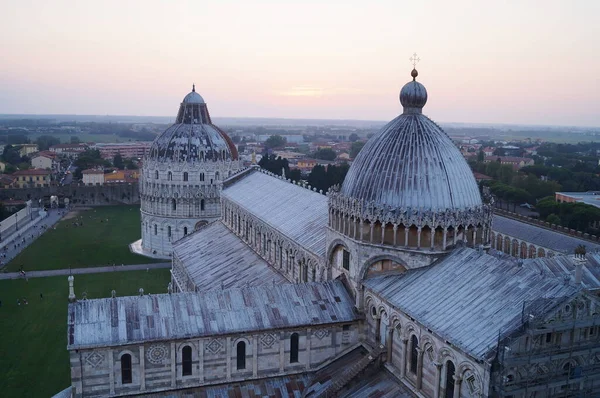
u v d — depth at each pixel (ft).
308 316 195.52
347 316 198.39
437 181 186.60
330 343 198.08
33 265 513.86
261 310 193.88
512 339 130.52
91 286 446.60
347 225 202.28
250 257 334.44
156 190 605.73
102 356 170.09
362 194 195.93
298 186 345.51
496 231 516.32
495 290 154.10
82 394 169.58
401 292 177.88
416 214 182.19
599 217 588.91
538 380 135.44
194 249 397.39
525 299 143.64
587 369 140.26
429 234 182.39
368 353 191.93
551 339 135.44
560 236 466.29
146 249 609.83
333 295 205.87
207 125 648.38
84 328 171.73
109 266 524.52
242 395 183.83
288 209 317.01
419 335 162.30
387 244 188.34
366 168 198.39
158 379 177.27
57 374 281.13
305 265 254.27
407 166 188.85
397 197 187.01
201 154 615.16
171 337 175.63
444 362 150.82
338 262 216.13
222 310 190.29
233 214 396.57
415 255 183.62
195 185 612.29
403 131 196.85
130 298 185.98
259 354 189.47
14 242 616.39
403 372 172.96
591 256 292.40
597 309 137.69
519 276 153.48
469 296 158.10
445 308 159.22
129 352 172.65
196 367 181.78
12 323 355.97
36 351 310.65
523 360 131.34
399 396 168.76
